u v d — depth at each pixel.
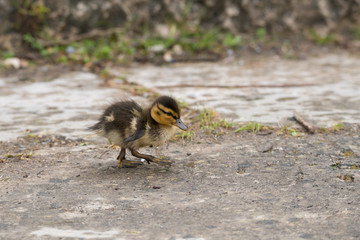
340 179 8.45
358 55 20.95
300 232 6.57
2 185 8.45
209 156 9.78
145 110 9.20
